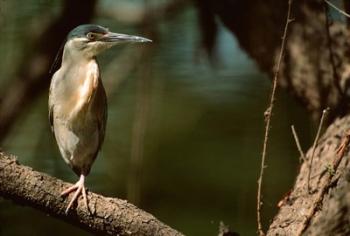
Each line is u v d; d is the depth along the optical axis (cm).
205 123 1452
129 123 1432
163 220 1277
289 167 1334
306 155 905
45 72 1295
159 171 1381
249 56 1079
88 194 762
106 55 1459
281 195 1298
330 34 1013
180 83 1465
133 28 1436
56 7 1357
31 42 1340
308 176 821
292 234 806
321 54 1011
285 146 1351
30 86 1298
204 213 1284
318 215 775
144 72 1276
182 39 1454
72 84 925
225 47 1459
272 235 820
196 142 1434
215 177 1341
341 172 802
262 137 1402
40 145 1342
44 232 1208
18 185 742
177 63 1457
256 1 1054
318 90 1010
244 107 1453
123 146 1397
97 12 1377
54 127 952
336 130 909
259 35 1053
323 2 963
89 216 759
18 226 1211
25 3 1352
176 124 1452
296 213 825
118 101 1460
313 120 1039
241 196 1307
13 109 1301
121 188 1309
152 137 1432
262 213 1268
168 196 1338
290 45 1027
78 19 1270
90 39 930
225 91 1468
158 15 1385
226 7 1077
